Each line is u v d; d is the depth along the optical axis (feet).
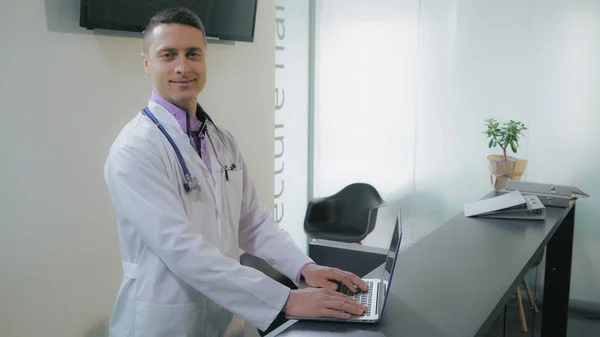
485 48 13.73
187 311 5.75
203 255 5.18
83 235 8.54
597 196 12.99
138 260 5.71
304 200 16.07
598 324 12.62
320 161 16.11
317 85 15.74
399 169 15.21
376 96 15.17
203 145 6.01
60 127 8.07
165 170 5.54
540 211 8.63
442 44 14.21
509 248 7.20
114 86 8.81
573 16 12.67
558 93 13.07
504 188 10.81
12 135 7.49
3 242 7.50
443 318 5.08
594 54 12.59
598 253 13.09
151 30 5.64
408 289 5.77
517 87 13.48
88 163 8.52
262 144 12.36
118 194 5.36
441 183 14.74
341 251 8.63
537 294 9.68
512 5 13.26
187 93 5.68
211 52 10.70
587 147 12.97
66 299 8.38
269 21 12.17
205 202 5.85
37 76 7.73
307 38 15.44
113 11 8.25
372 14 14.89
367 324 4.95
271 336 4.73
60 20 7.95
